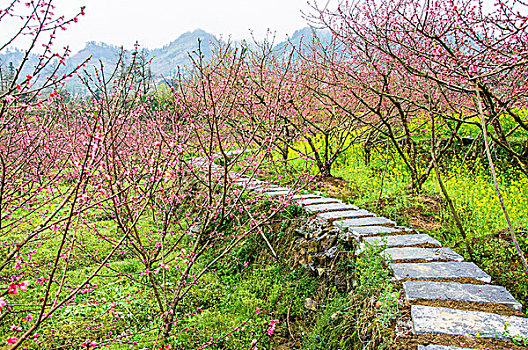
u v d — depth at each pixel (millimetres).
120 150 5098
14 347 2359
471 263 4309
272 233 7035
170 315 4160
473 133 10133
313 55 9336
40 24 2629
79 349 4379
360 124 11164
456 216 4699
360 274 4566
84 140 4172
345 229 5621
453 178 8391
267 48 8609
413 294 3637
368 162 10766
